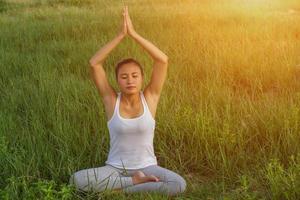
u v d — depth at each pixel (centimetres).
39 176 466
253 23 1127
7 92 681
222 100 609
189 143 521
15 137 527
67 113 587
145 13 1342
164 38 963
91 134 551
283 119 535
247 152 507
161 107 579
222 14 1271
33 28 1148
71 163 475
